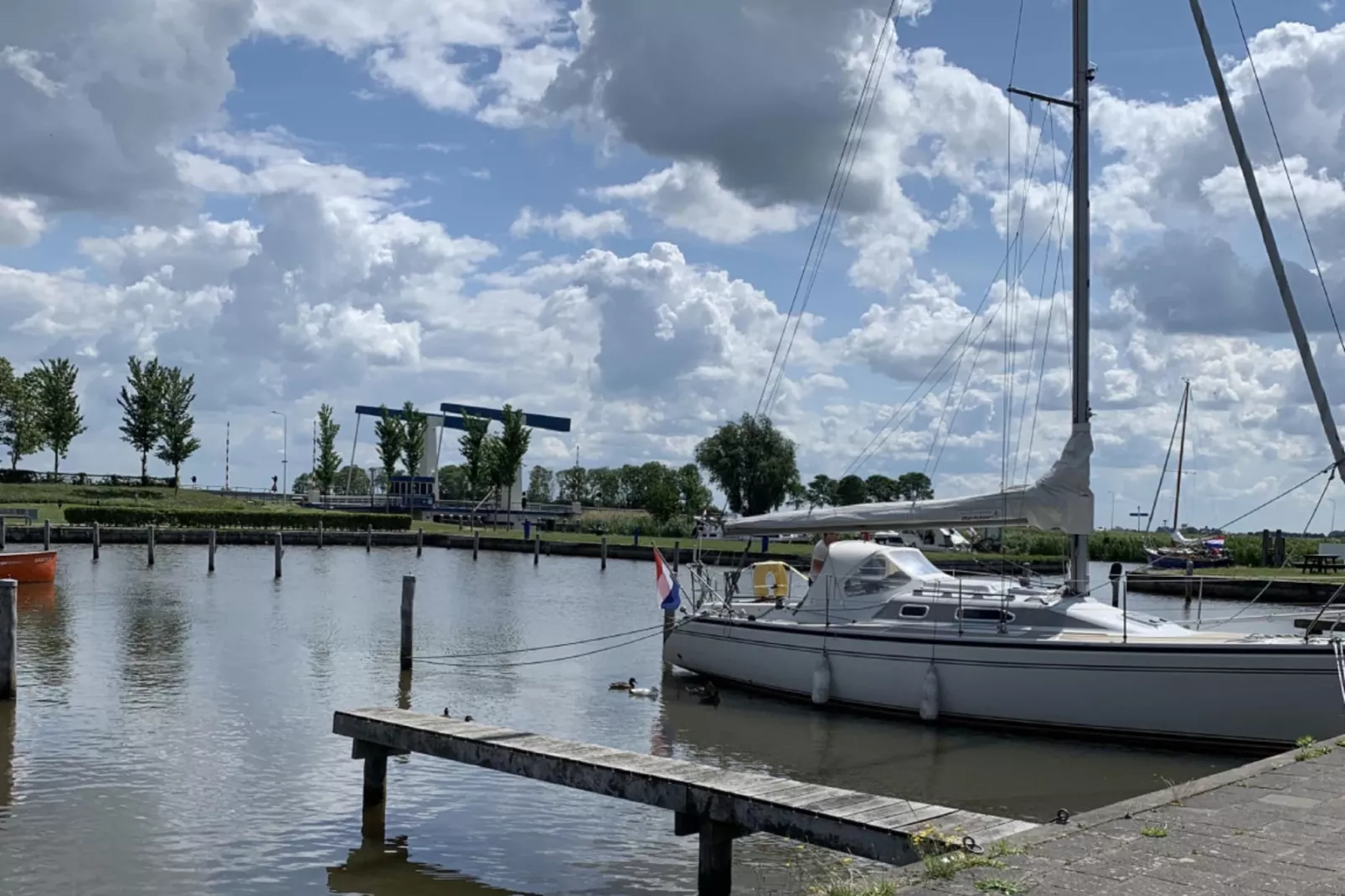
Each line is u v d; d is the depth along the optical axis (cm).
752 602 2105
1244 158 1664
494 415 9488
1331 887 603
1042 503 1705
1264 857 660
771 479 7088
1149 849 678
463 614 3156
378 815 1191
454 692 1922
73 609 2986
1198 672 1472
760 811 927
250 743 1482
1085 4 1769
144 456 9119
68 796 1223
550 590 4047
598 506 13462
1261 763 937
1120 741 1533
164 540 6075
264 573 4456
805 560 5528
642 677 2128
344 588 3878
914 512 1794
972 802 1295
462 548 6625
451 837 1125
